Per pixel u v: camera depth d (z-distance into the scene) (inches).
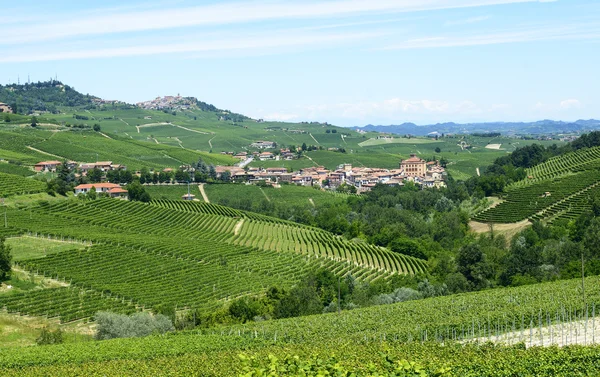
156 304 4232.3
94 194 7495.1
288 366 1385.3
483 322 3019.2
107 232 6008.9
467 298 3752.5
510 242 5974.4
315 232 7199.8
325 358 2212.1
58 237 5531.5
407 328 2967.5
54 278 4530.0
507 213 7150.6
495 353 2188.7
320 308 4109.3
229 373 2092.8
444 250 6304.1
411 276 5113.2
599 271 4468.5
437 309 3506.4
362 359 2132.1
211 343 2923.2
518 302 3494.1
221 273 5113.2
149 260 5216.5
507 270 4896.7
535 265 4911.4
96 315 3550.7
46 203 6633.9
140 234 6146.7
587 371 1985.7
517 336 2878.9
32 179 7854.3
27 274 4530.0
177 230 6540.4
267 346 2802.7
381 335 2864.2
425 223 7204.7
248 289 4761.3
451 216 7032.5
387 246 6663.4
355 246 6314.0
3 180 7204.7
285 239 6697.8
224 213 7795.3
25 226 5684.1
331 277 4785.9
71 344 3016.7
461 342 2812.5
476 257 4963.1
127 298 4281.5
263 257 5772.6
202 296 4495.6
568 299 3371.1
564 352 2107.5
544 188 7613.2
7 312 3823.8
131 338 3184.1
